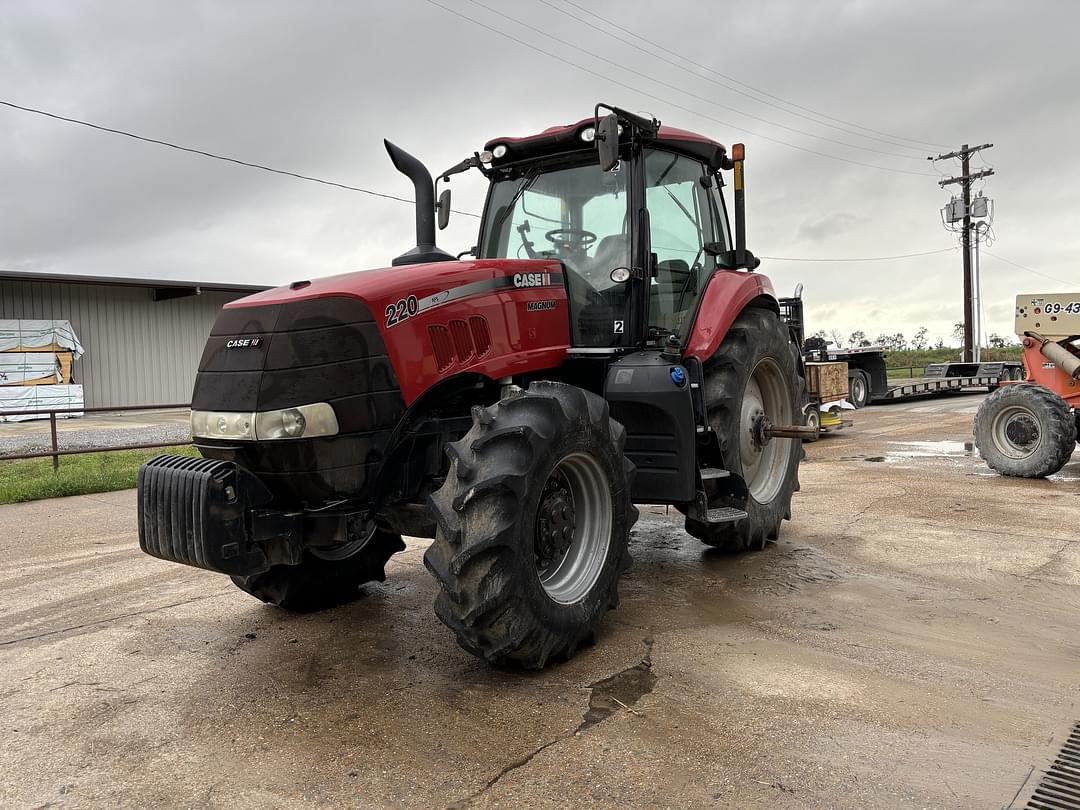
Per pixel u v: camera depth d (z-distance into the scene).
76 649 3.69
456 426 3.56
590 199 4.28
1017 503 6.60
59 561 5.38
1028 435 7.80
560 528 3.37
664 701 2.96
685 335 4.56
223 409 3.14
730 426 4.47
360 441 3.16
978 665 3.28
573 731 2.74
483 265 3.70
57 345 18.95
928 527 5.79
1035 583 4.41
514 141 4.34
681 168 4.71
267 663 3.46
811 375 12.26
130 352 21.11
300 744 2.70
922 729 2.72
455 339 3.48
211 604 4.36
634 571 4.76
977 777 2.41
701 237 4.86
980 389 23.55
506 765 2.52
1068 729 2.72
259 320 3.14
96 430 15.04
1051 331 8.14
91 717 2.96
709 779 2.41
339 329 3.12
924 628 3.73
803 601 4.15
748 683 3.12
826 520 6.09
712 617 3.91
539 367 3.91
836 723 2.77
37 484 8.06
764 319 5.05
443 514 2.97
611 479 3.55
